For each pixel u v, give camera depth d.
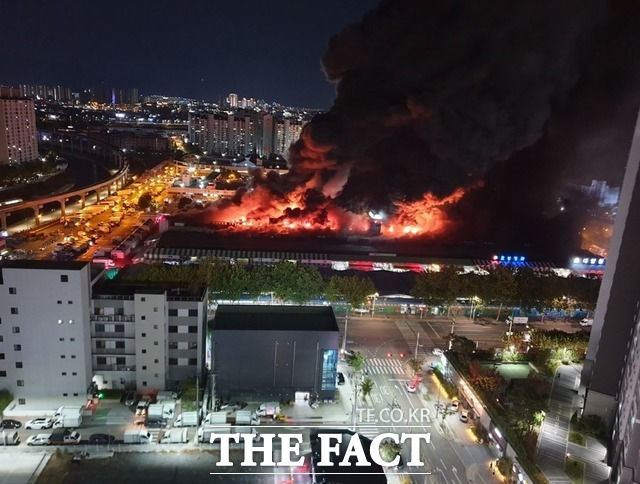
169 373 100.69
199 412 92.94
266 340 98.00
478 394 95.69
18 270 88.69
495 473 83.25
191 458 83.00
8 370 92.12
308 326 101.31
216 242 185.75
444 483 80.62
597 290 145.88
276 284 134.75
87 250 186.25
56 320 91.25
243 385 99.56
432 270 156.75
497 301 145.12
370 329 135.50
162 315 96.62
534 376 106.44
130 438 85.00
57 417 89.31
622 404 82.31
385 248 189.62
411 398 103.81
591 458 82.75
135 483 76.81
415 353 121.56
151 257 172.38
